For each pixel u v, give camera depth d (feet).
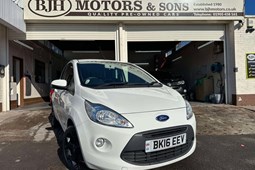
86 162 10.52
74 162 12.07
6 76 32.89
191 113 12.03
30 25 33.42
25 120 25.34
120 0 32.32
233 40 34.24
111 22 33.58
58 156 14.67
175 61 60.49
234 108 30.81
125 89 12.87
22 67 39.70
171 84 38.73
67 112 13.03
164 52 67.00
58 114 17.01
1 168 12.93
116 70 15.30
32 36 33.50
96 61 15.88
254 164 13.15
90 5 32.12
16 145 17.02
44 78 52.21
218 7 33.30
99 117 10.35
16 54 37.50
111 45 57.98
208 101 40.27
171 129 10.61
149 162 10.25
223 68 36.42
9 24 27.89
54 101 18.79
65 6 31.91
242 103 33.65
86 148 10.45
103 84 13.33
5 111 32.04
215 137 18.70
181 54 55.93
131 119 10.26
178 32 35.17
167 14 32.89
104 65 15.52
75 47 61.26
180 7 33.01
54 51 58.80
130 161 10.01
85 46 59.72
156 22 34.06
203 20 33.60
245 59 33.99
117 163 9.89
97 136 10.18
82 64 15.11
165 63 66.49
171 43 55.21
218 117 25.57
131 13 32.50
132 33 34.73
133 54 71.56
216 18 33.30
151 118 10.48
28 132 20.52
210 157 14.24
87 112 10.83
